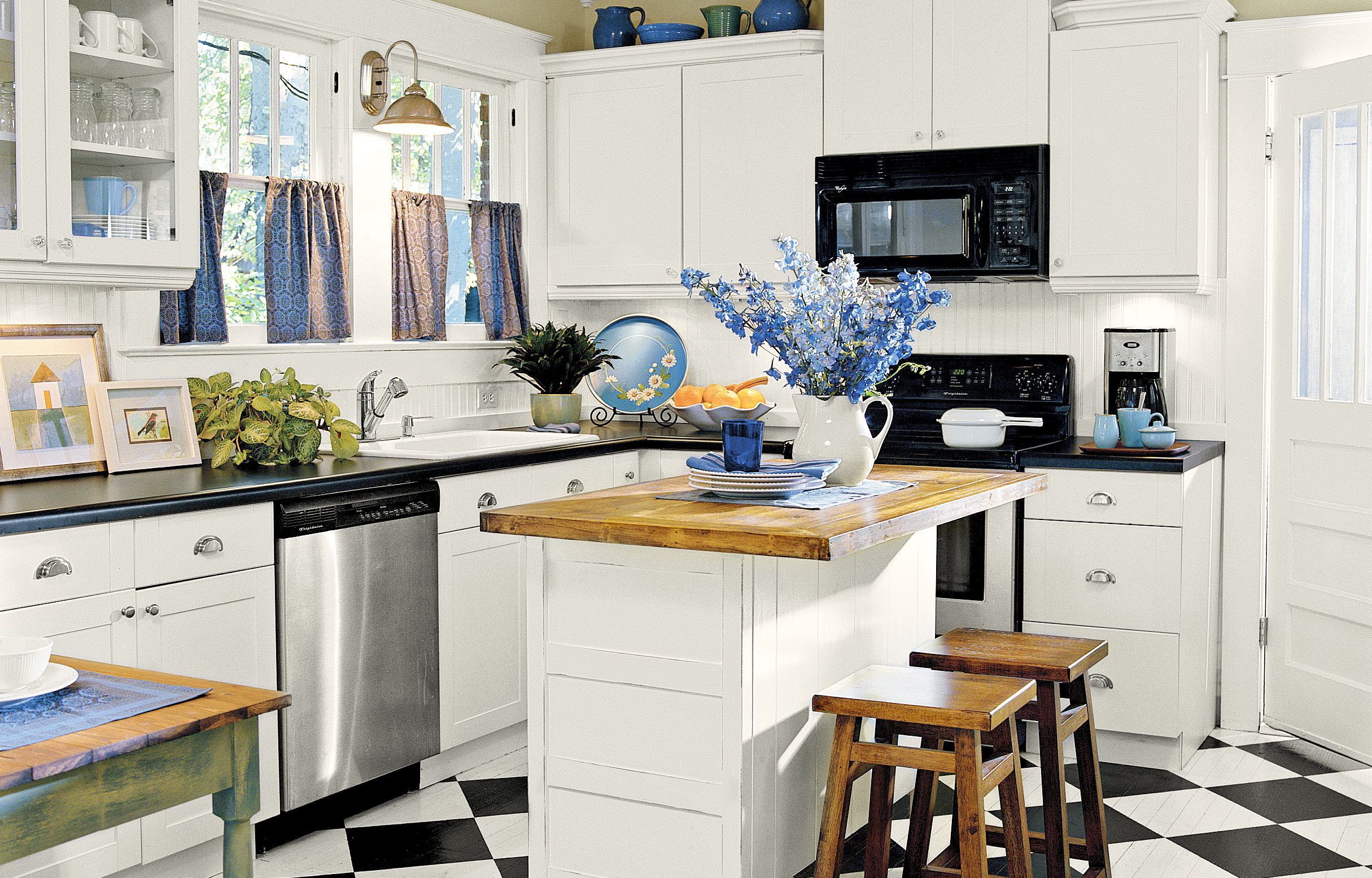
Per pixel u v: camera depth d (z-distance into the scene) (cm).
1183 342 425
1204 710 400
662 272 477
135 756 155
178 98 326
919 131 426
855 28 434
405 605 341
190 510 283
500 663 380
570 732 259
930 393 451
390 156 429
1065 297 443
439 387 455
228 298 386
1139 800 350
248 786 169
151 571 277
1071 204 407
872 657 301
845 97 437
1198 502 385
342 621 322
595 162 486
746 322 275
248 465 341
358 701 328
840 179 436
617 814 255
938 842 314
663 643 248
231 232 385
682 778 247
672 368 495
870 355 270
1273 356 409
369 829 325
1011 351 452
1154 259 397
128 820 155
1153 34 392
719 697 243
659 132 473
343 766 325
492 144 484
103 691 172
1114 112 399
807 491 269
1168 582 373
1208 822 332
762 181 456
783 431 469
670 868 250
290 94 402
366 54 415
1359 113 373
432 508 348
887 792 246
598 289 489
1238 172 411
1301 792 355
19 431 308
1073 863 307
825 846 232
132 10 316
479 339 480
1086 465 379
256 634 301
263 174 393
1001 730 235
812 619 268
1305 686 402
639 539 228
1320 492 392
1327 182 386
